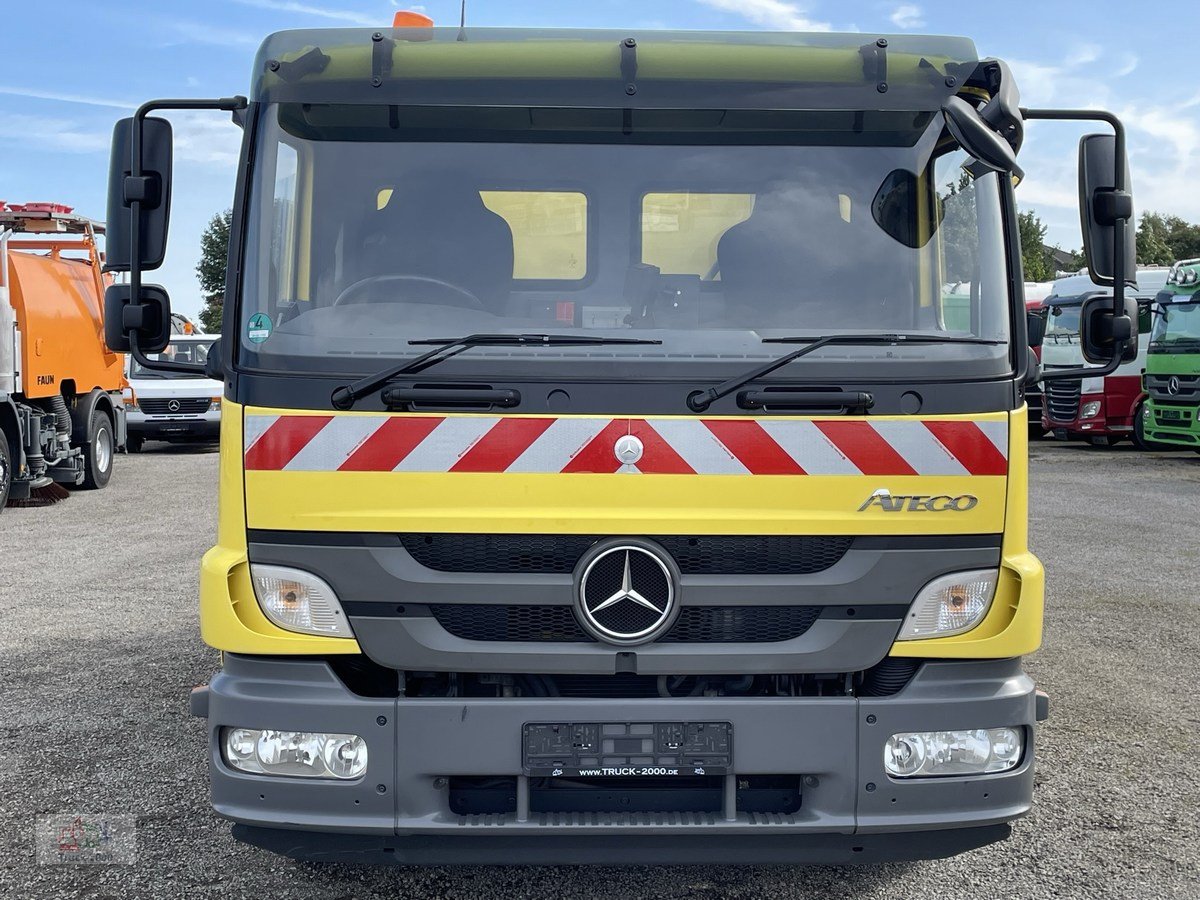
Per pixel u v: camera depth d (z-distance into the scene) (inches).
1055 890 143.7
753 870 150.6
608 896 142.4
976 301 130.3
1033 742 127.7
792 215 134.3
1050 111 139.3
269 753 123.9
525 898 141.6
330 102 134.7
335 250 134.3
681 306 132.6
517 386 123.3
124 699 221.6
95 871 147.9
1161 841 158.7
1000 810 125.3
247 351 125.9
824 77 135.8
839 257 133.6
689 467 122.8
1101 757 192.9
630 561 122.4
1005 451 126.4
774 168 135.1
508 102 135.3
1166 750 196.2
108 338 134.3
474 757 120.6
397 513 122.0
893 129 135.9
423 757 120.8
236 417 124.7
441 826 120.8
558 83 135.1
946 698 123.8
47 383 520.1
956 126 131.6
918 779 123.3
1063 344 801.6
